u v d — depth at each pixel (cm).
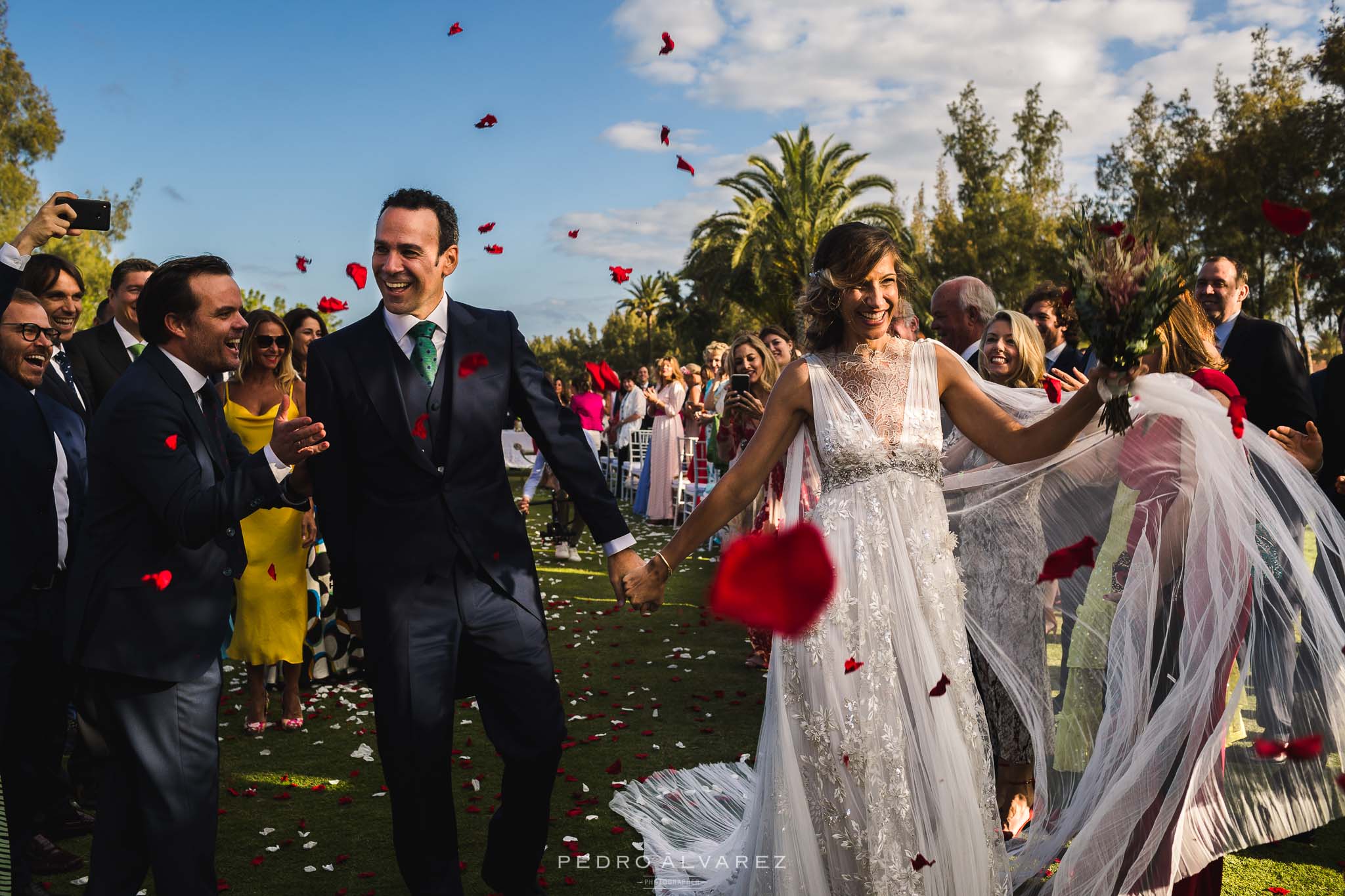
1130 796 249
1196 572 253
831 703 241
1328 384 418
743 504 270
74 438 334
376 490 263
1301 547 247
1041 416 293
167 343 259
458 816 352
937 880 238
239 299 263
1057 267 3522
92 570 246
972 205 3909
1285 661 245
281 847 326
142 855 250
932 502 257
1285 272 2506
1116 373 225
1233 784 247
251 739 445
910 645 245
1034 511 300
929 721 242
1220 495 250
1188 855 246
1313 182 2339
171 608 246
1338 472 412
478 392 266
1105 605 285
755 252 3119
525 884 278
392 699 252
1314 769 243
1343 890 284
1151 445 265
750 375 522
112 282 445
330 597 540
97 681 246
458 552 261
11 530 283
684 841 323
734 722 455
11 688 282
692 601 739
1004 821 324
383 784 385
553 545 1029
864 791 239
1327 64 2355
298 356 522
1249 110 2512
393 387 260
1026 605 299
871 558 247
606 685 521
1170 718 249
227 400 462
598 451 1111
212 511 234
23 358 288
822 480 265
